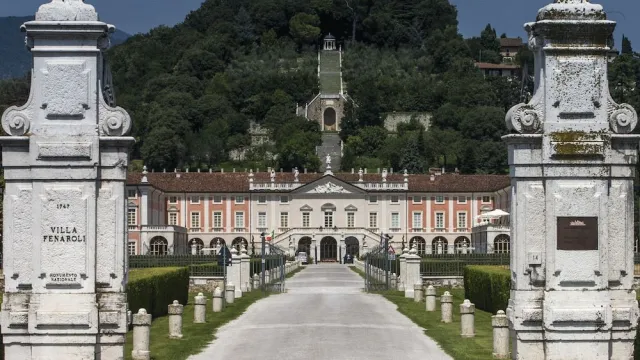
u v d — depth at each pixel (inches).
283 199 6525.6
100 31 863.7
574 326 879.1
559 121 876.6
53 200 861.2
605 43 879.7
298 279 3494.1
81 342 869.2
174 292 1990.7
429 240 6505.9
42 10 866.1
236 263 2343.8
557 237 877.2
